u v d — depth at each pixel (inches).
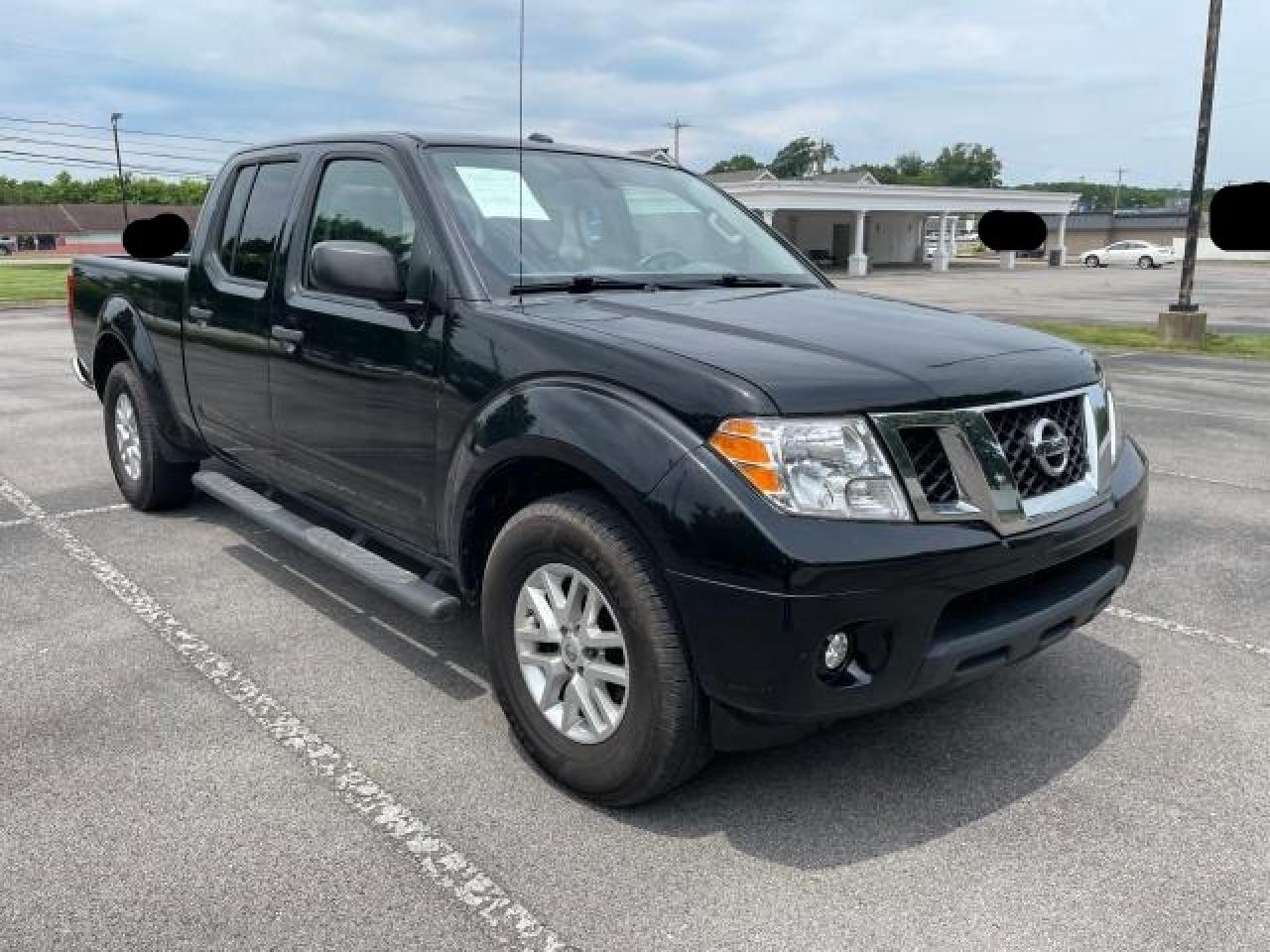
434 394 126.1
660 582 101.3
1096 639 162.2
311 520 180.4
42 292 1130.0
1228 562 200.1
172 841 105.0
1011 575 103.6
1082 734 130.9
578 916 94.7
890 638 98.1
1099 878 101.2
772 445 96.0
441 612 122.9
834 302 137.7
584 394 107.6
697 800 114.4
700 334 113.3
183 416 195.3
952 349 113.6
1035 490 109.2
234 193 178.9
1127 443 133.2
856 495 97.0
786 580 93.0
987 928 93.7
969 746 127.5
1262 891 99.2
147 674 144.0
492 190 140.6
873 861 103.7
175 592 175.9
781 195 1699.1
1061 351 123.0
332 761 121.6
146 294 201.8
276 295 157.3
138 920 93.0
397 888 98.3
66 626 161.0
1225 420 358.6
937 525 99.1
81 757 121.4
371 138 150.0
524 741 118.3
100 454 283.6
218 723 130.3
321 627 161.8
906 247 2332.7
